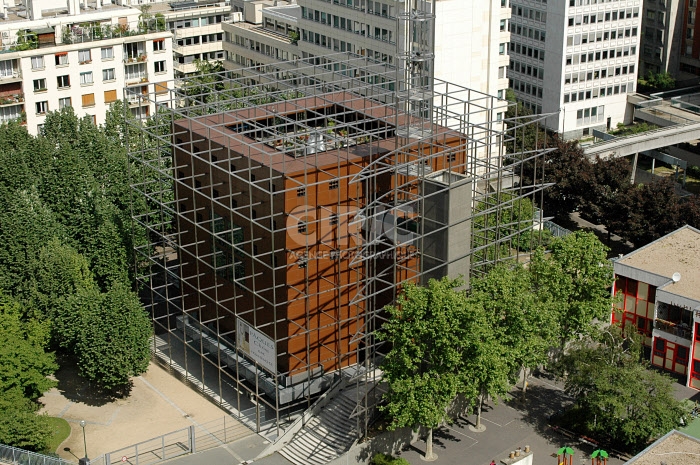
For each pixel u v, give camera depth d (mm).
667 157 171375
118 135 145625
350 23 170125
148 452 100312
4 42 164000
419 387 94250
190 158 113625
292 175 98875
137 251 121500
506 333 100250
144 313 110250
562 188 148125
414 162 100000
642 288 118688
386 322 99812
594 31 187375
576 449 100938
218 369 114250
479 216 116062
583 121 193375
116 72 170625
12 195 121062
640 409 98750
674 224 135625
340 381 105000
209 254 108688
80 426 104938
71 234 124062
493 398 96812
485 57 161500
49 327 111125
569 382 103438
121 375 106812
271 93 117125
